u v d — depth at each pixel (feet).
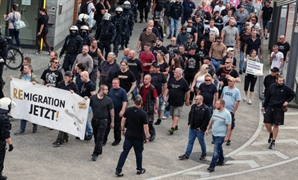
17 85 85.40
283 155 85.35
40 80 108.68
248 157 83.87
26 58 86.53
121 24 126.93
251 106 108.68
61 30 138.92
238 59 137.08
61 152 80.38
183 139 89.25
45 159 77.51
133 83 91.20
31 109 84.89
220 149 78.79
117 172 73.31
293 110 107.04
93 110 78.18
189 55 104.99
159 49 107.96
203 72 97.96
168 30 161.79
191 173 76.23
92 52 98.58
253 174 77.30
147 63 102.12
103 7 144.77
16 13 124.26
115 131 83.82
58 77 86.53
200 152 84.48
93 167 76.18
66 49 103.04
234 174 76.74
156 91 89.45
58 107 83.41
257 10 162.61
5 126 68.03
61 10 135.54
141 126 73.15
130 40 147.64
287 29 132.36
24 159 76.84
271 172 78.54
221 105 76.84
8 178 70.38
